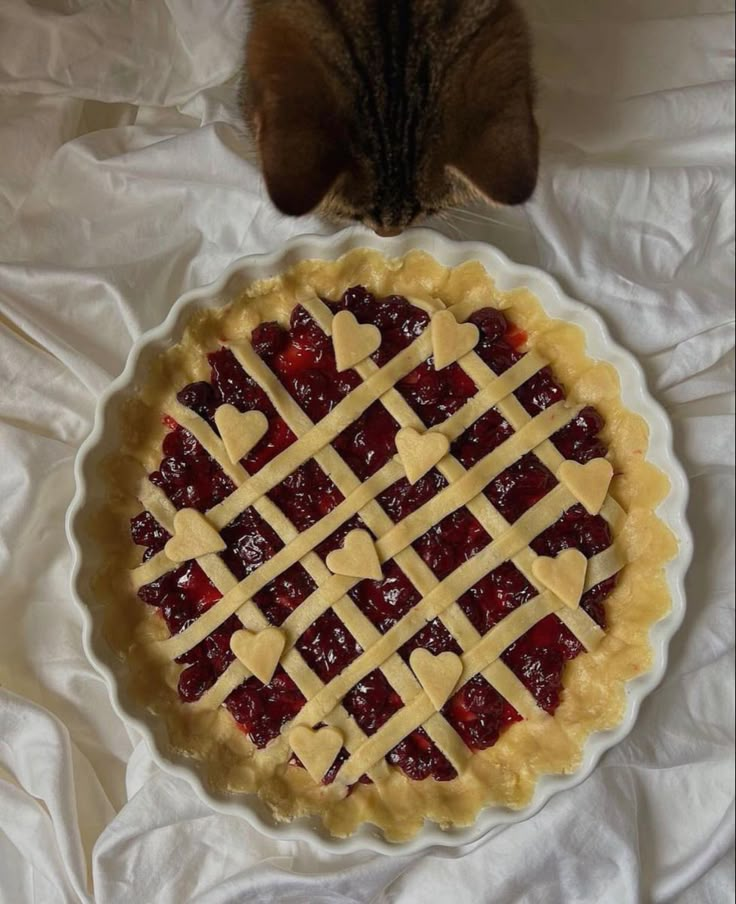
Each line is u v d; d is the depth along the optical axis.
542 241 0.42
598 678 0.39
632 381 0.40
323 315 0.39
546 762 0.38
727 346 0.42
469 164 0.33
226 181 0.44
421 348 0.39
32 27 0.44
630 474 0.40
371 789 0.39
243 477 0.39
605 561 0.38
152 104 0.47
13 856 0.46
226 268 0.41
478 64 0.35
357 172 0.35
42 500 0.44
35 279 0.44
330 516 0.38
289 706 0.39
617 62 0.44
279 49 0.35
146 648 0.39
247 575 0.39
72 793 0.43
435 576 0.38
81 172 0.45
